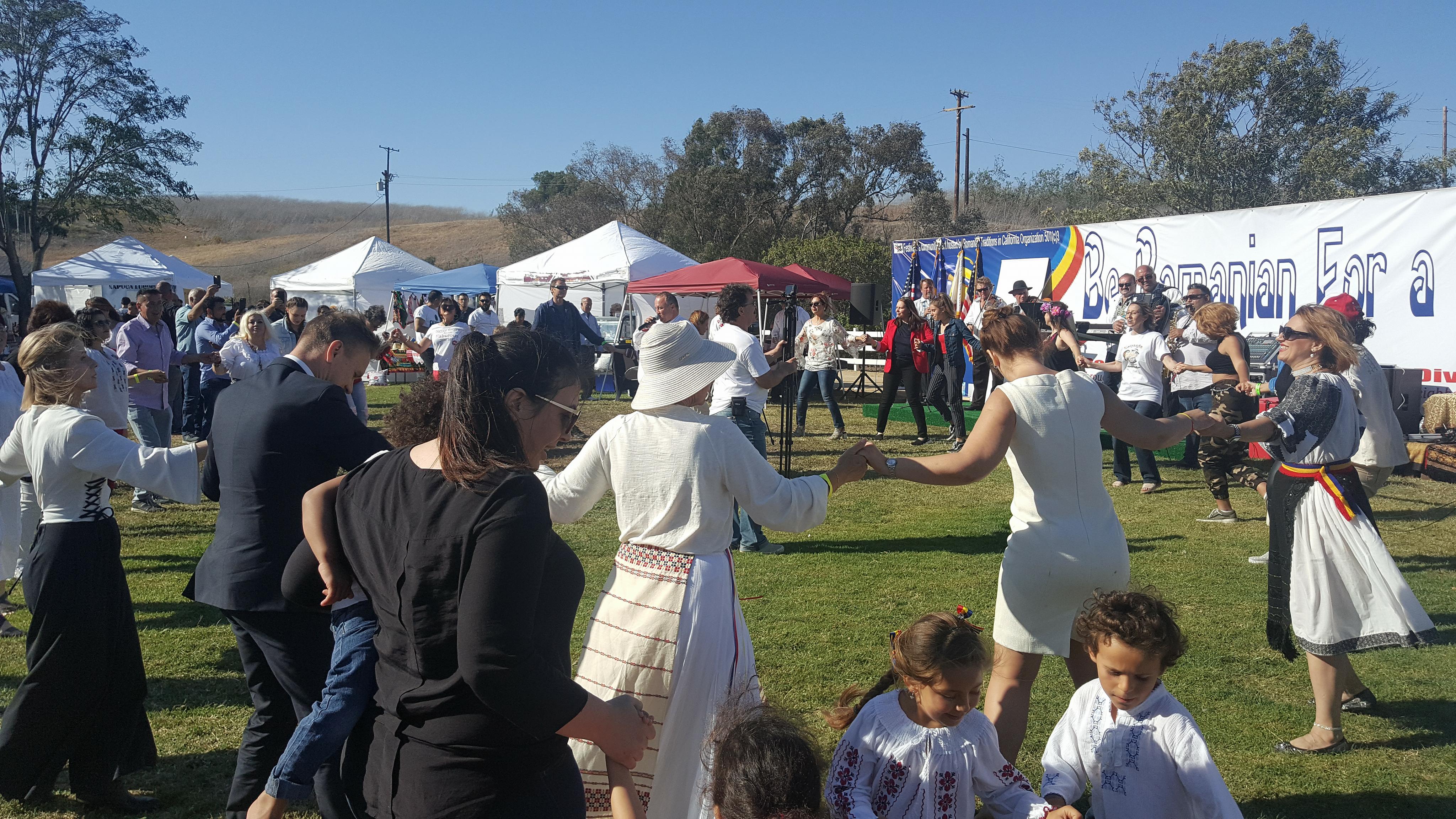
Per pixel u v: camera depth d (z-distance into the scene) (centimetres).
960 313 1578
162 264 2573
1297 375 392
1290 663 470
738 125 4500
